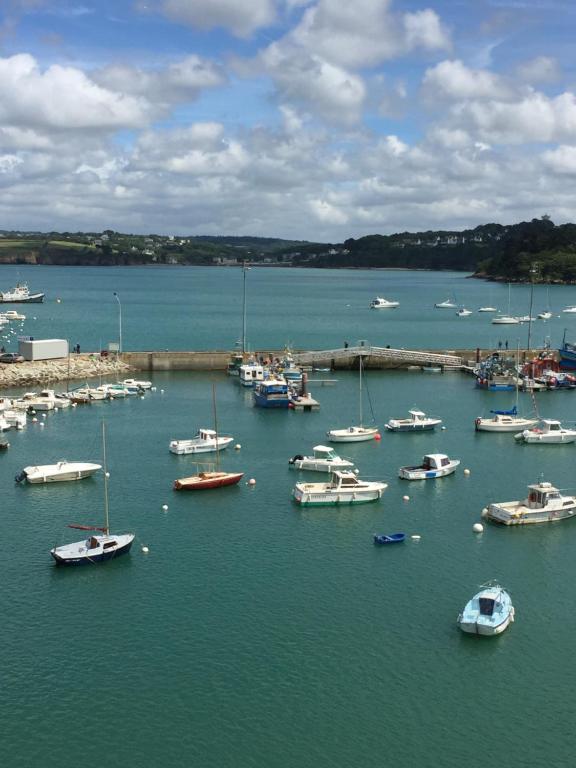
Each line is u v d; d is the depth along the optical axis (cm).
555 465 10175
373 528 7906
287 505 8531
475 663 5575
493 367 16050
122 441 11062
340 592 6544
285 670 5469
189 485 8894
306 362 17525
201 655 5628
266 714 5031
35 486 9025
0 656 5591
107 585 6619
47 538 7550
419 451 10806
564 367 18088
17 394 14238
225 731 4878
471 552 7369
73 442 10969
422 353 17925
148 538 7594
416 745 4794
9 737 4803
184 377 16500
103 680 5341
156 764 4609
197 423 12281
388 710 5088
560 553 7369
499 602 6072
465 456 10569
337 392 15125
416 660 5603
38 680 5334
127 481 9244
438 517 8250
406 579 6788
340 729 4912
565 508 8194
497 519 8081
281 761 4644
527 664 5578
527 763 4669
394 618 6141
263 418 12731
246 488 9056
